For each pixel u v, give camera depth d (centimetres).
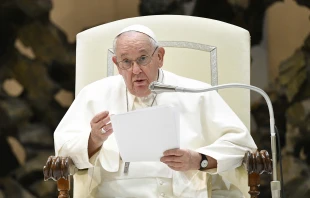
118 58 1430
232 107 1658
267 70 2239
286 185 2195
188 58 1684
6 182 2347
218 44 1688
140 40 1421
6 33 2330
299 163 2191
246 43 1691
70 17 2339
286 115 2214
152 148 1302
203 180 1445
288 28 2214
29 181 2356
